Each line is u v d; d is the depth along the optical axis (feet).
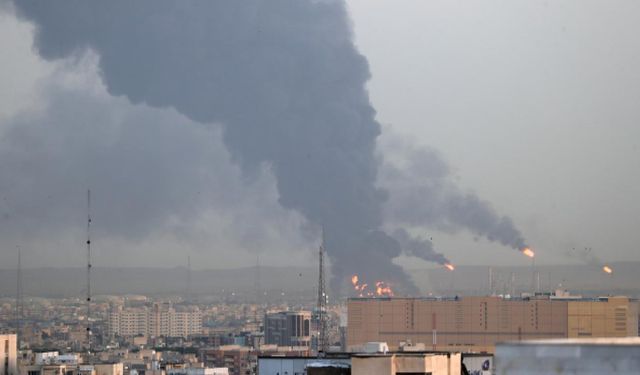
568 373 352.90
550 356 354.33
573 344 353.51
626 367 348.59
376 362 632.79
